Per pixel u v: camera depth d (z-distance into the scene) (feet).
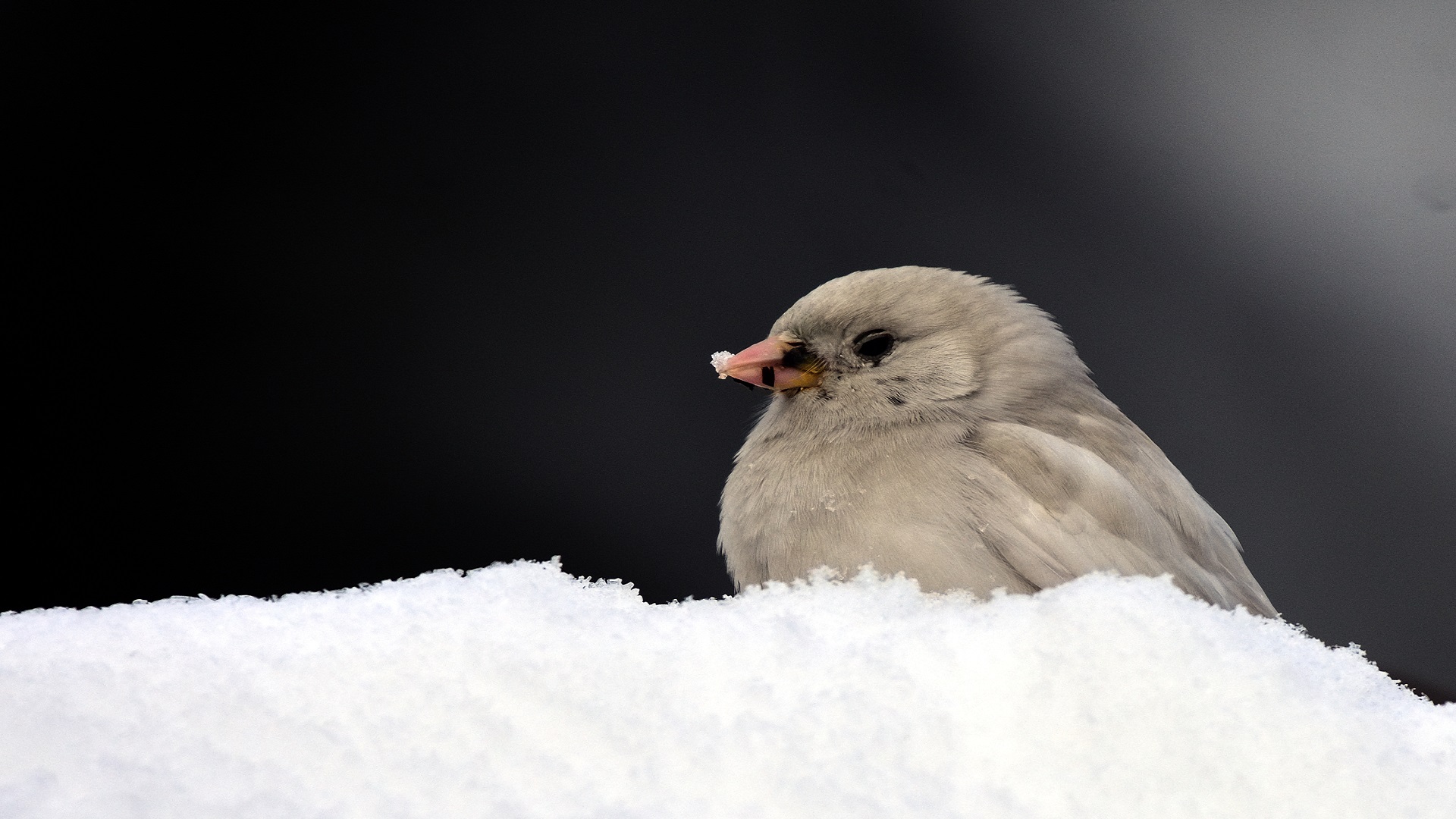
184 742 2.71
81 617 3.62
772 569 6.93
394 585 4.06
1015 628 3.48
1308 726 2.99
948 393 7.13
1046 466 6.64
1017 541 6.36
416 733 2.79
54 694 2.90
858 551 6.61
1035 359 7.37
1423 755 2.99
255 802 2.49
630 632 3.47
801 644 3.35
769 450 7.30
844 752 2.80
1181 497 7.25
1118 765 2.81
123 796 2.48
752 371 7.32
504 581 4.08
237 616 3.63
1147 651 3.27
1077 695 3.07
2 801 2.43
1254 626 3.73
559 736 2.81
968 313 7.41
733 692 3.06
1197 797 2.73
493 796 2.58
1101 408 7.57
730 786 2.67
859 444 7.02
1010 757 2.84
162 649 3.27
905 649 3.36
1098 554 6.36
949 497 6.58
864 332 7.29
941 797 2.67
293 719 2.83
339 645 3.30
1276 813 2.70
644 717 2.91
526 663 3.14
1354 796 2.75
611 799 2.60
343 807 2.51
